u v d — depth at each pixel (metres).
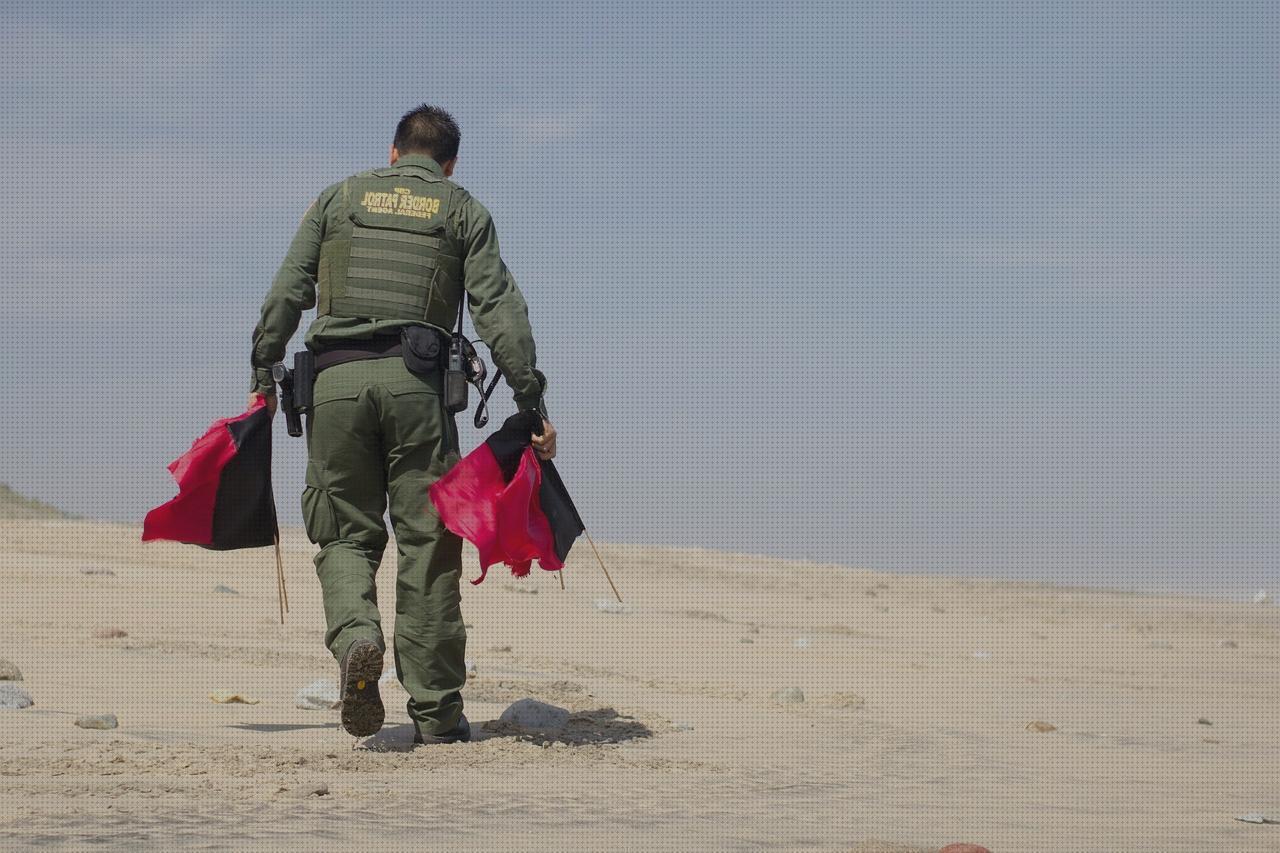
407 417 4.85
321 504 4.89
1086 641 15.82
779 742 5.91
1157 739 7.25
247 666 7.68
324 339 4.89
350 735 5.09
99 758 4.20
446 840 3.09
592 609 14.18
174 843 2.86
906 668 10.93
